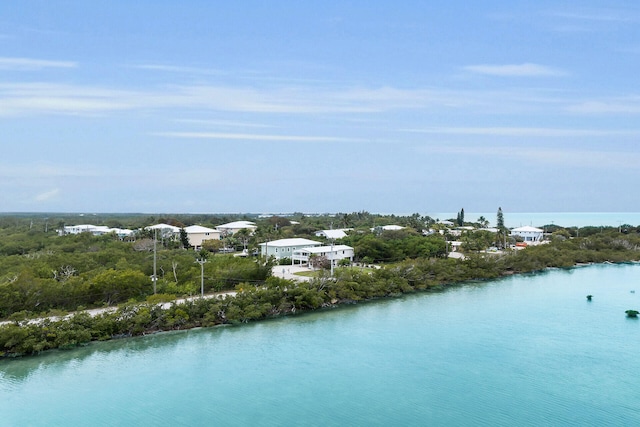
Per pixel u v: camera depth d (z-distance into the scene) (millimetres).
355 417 49375
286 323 82438
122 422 48156
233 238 168000
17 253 133125
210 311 79812
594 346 70438
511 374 60031
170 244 153250
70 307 81000
